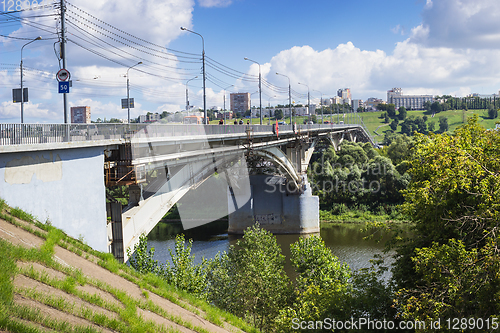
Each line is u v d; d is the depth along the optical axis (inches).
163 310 493.7
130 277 561.9
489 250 551.2
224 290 967.6
